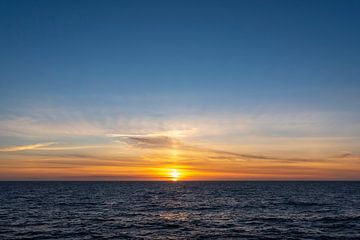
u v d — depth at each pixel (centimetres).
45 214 4897
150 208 5809
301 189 13800
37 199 7694
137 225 3928
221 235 3366
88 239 3189
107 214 4938
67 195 9312
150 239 3184
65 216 4684
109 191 11931
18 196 8675
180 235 3362
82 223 4072
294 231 3572
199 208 5803
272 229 3688
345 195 9375
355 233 3469
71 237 3272
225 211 5353
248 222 4166
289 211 5331
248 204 6550
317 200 7525
